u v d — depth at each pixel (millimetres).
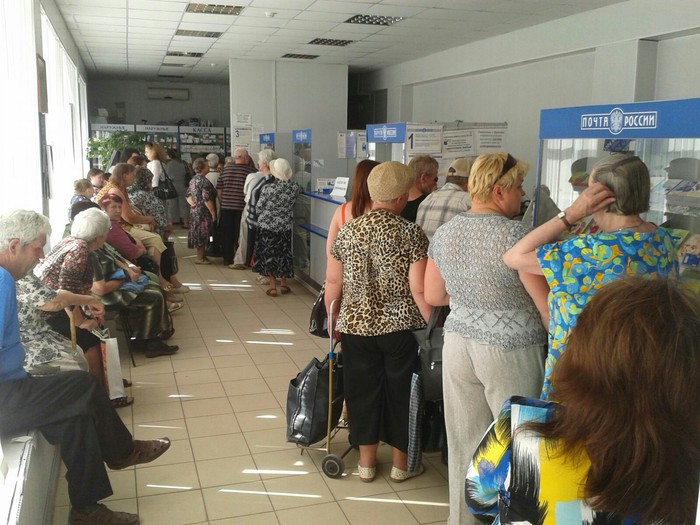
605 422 854
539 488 925
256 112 12414
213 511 2668
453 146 6031
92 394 2492
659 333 854
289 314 6031
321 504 2729
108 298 4363
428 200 3270
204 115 17656
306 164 7613
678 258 1990
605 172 1730
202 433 3424
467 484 1071
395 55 11625
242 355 4773
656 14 6754
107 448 2580
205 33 9508
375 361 2775
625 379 852
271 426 3521
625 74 7262
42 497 2451
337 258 2816
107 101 16859
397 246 2600
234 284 7391
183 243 10523
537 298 1955
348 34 9500
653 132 1981
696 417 842
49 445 2732
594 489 866
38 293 2861
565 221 1793
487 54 9820
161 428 3482
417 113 12812
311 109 12734
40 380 2408
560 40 8219
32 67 4594
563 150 2410
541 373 2088
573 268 1716
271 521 2596
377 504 2730
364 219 2656
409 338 2711
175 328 5496
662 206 2094
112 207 4750
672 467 833
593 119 2217
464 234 2092
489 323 2072
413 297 2635
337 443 3307
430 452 3023
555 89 8758
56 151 7012
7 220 2420
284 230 6645
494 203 2127
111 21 8523
